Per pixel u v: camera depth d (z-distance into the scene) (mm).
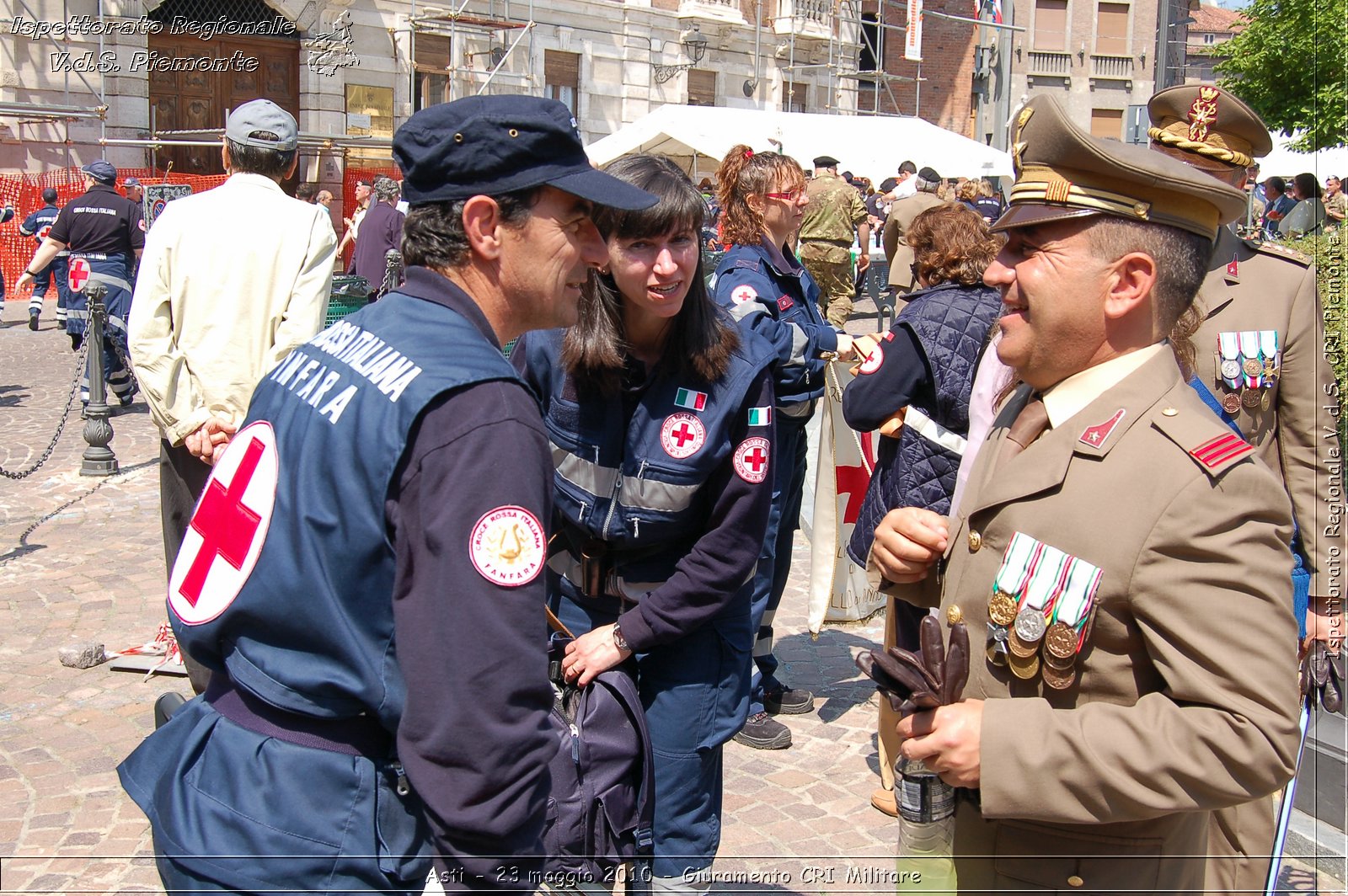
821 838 3500
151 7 18797
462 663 1479
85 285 9773
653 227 2227
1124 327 1682
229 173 3889
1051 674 1631
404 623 1521
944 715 1642
